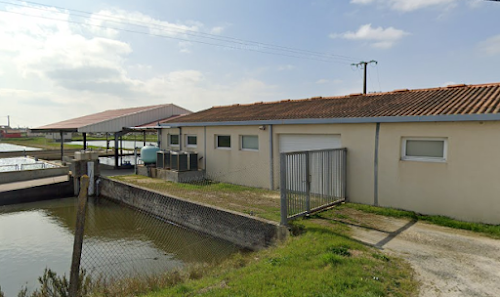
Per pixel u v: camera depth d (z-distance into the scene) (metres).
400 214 7.17
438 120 6.79
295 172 6.83
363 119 8.11
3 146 38.44
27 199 13.72
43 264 7.48
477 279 4.14
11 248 8.55
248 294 3.81
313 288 3.87
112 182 14.04
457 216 6.74
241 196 10.08
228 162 12.98
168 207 10.31
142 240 9.05
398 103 8.99
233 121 12.19
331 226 6.37
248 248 7.28
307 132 9.73
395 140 7.68
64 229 10.34
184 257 7.46
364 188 8.31
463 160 6.62
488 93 7.90
